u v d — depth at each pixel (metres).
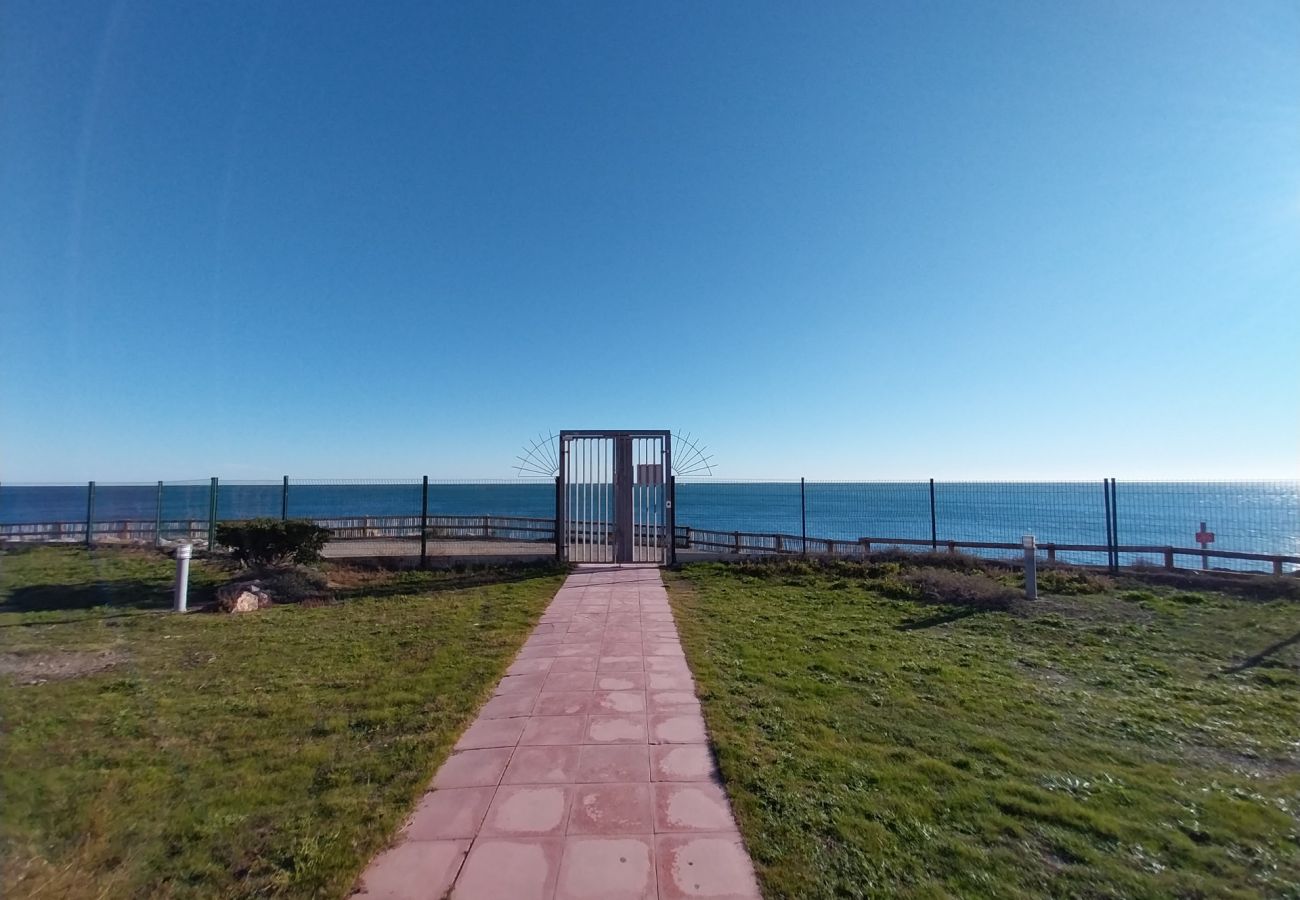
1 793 3.99
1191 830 3.59
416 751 4.60
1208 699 5.88
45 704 5.68
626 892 3.03
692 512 41.53
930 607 9.85
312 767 4.40
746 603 10.27
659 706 5.55
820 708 5.46
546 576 13.16
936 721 5.20
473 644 7.69
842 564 13.09
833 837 3.49
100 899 2.99
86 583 12.16
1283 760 4.59
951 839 3.46
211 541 15.68
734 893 3.03
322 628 8.70
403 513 18.88
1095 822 3.62
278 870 3.21
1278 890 3.06
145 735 4.97
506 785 4.11
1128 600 10.10
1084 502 14.42
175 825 3.64
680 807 3.83
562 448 14.82
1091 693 6.01
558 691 5.98
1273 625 8.46
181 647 7.70
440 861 3.29
